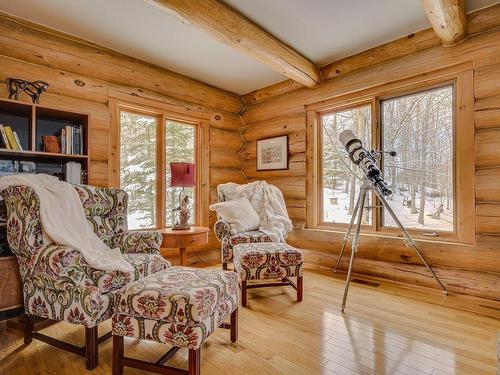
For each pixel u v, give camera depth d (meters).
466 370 1.48
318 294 2.57
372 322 2.02
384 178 3.00
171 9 1.94
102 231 2.20
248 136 4.26
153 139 3.42
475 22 2.36
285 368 1.51
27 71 2.42
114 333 1.44
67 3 2.21
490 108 2.31
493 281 2.30
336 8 2.30
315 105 3.53
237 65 3.35
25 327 1.76
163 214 3.41
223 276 1.66
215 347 1.71
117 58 2.98
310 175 3.57
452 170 2.60
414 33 2.70
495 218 2.29
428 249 2.60
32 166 2.27
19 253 1.69
